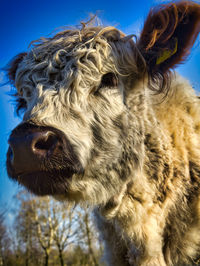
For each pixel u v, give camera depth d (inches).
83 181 89.1
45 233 853.8
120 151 97.7
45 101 89.0
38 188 80.2
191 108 117.0
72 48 100.8
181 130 110.5
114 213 98.0
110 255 112.5
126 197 99.2
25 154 76.2
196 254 105.5
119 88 100.2
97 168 93.2
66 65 96.7
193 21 94.7
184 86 120.6
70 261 946.7
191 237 103.6
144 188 99.7
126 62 103.2
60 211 812.0
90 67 96.1
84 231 804.6
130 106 102.0
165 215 102.9
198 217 103.7
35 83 98.5
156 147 103.3
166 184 103.2
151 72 104.4
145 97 105.8
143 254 98.2
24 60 108.0
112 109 97.1
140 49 104.9
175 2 95.2
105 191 94.8
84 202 95.7
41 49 103.6
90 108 94.2
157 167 102.9
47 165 78.1
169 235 104.2
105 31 104.4
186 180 105.8
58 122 86.5
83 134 89.5
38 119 83.8
